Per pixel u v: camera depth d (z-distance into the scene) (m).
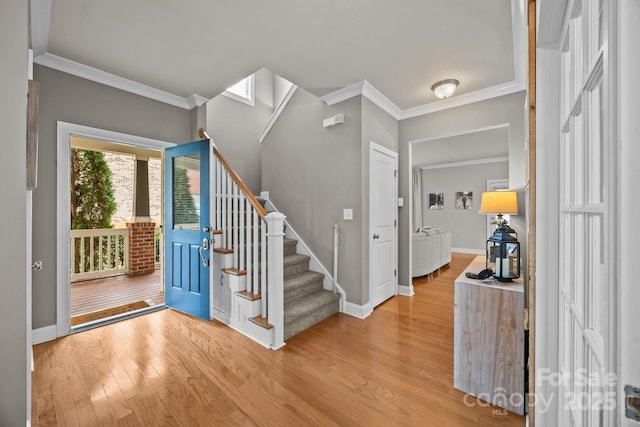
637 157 0.36
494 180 7.34
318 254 3.36
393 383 1.83
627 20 0.37
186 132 3.35
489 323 1.66
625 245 0.37
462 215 7.81
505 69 2.64
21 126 1.06
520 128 2.95
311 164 3.43
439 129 3.47
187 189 3.02
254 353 2.20
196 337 2.47
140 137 2.97
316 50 2.35
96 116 2.68
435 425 1.48
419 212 8.33
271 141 3.89
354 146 3.03
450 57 2.44
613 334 0.39
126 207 5.40
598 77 0.58
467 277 1.88
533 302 1.02
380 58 2.46
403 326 2.73
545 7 0.86
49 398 1.66
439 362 2.08
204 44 2.27
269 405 1.62
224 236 2.89
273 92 4.96
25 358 1.06
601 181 0.60
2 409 1.02
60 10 1.86
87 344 2.33
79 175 4.88
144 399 1.66
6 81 1.02
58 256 2.46
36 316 2.35
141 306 3.34
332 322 2.84
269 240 2.32
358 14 1.91
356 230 3.02
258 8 1.87
